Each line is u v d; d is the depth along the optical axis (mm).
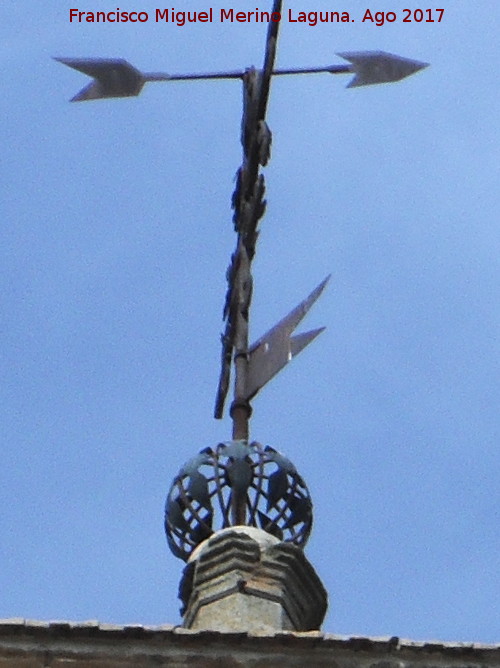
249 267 21406
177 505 20172
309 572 19359
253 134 21516
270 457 20203
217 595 19078
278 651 15695
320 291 20984
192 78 22078
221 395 21031
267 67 21547
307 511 20141
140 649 15617
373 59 22469
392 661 15703
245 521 19953
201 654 15648
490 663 15703
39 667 15492
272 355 20750
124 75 22000
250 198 21594
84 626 15555
